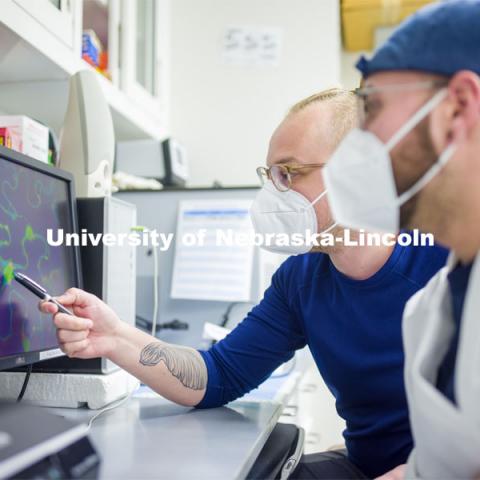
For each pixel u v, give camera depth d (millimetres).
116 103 1682
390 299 953
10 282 790
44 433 542
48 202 918
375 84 626
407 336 703
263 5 2225
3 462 461
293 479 973
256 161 2205
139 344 933
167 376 934
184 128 2254
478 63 573
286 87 2197
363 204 652
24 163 842
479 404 537
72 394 923
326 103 1002
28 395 937
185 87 2258
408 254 962
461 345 560
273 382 1274
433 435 590
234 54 2232
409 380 679
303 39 2195
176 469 612
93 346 886
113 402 963
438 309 647
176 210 1659
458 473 601
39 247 875
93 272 1006
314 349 1052
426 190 619
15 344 792
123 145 2062
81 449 613
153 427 808
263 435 791
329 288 1028
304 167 970
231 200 1623
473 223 604
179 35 2268
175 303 1619
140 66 1977
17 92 1570
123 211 1088
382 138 620
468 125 575
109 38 1705
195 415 898
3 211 783
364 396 1000
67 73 1429
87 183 1138
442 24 589
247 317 1126
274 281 1132
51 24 1312
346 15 2469
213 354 1044
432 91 592
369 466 1031
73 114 1162
